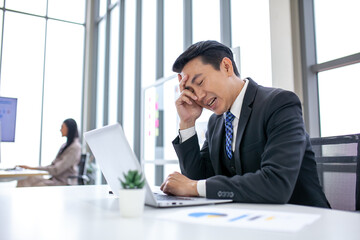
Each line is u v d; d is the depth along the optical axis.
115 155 0.85
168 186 1.02
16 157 5.11
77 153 3.88
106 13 5.41
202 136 2.84
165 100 3.60
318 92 2.27
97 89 5.76
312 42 2.29
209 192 0.91
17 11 5.38
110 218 0.67
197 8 3.26
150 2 4.13
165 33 3.80
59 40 5.68
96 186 1.46
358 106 2.04
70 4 5.84
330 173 1.23
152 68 3.99
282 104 1.06
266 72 2.45
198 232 0.54
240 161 1.14
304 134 1.01
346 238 0.50
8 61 5.22
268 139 1.03
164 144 3.59
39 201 0.95
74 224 0.61
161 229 0.56
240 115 1.16
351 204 1.13
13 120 3.58
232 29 2.84
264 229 0.55
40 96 5.41
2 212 0.76
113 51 5.27
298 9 2.32
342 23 2.15
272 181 0.87
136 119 4.21
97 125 5.65
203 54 1.16
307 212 0.72
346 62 2.06
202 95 1.18
